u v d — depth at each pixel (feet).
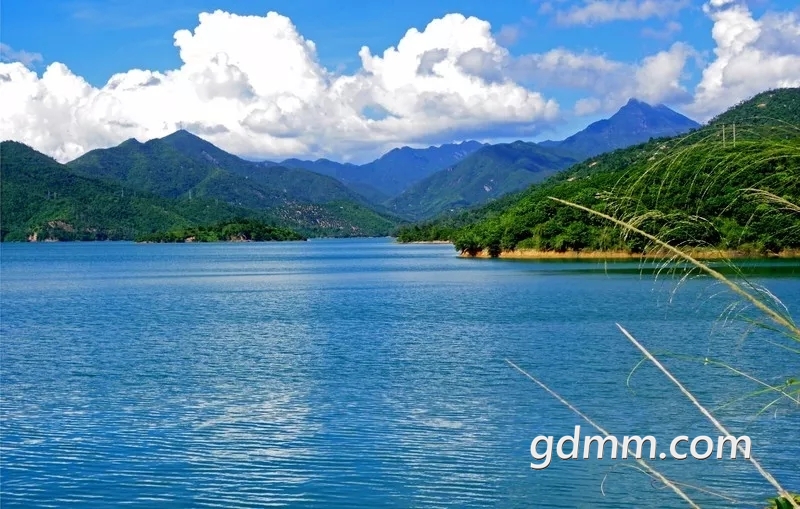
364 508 55.31
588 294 231.91
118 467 65.21
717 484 57.62
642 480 58.75
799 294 193.26
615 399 86.69
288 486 59.88
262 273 406.62
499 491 57.72
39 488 60.44
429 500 56.39
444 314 187.83
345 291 272.92
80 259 637.30
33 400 92.27
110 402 90.68
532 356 121.19
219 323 178.29
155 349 136.56
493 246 498.28
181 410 86.02
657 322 160.45
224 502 57.00
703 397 85.71
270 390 96.78
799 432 68.95
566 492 57.11
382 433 74.54
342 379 103.50
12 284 336.49
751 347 119.44
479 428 75.82
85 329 169.37
